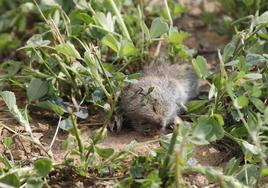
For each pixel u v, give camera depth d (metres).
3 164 8.85
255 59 9.48
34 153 9.26
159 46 11.83
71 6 11.73
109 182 8.51
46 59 10.59
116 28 11.30
